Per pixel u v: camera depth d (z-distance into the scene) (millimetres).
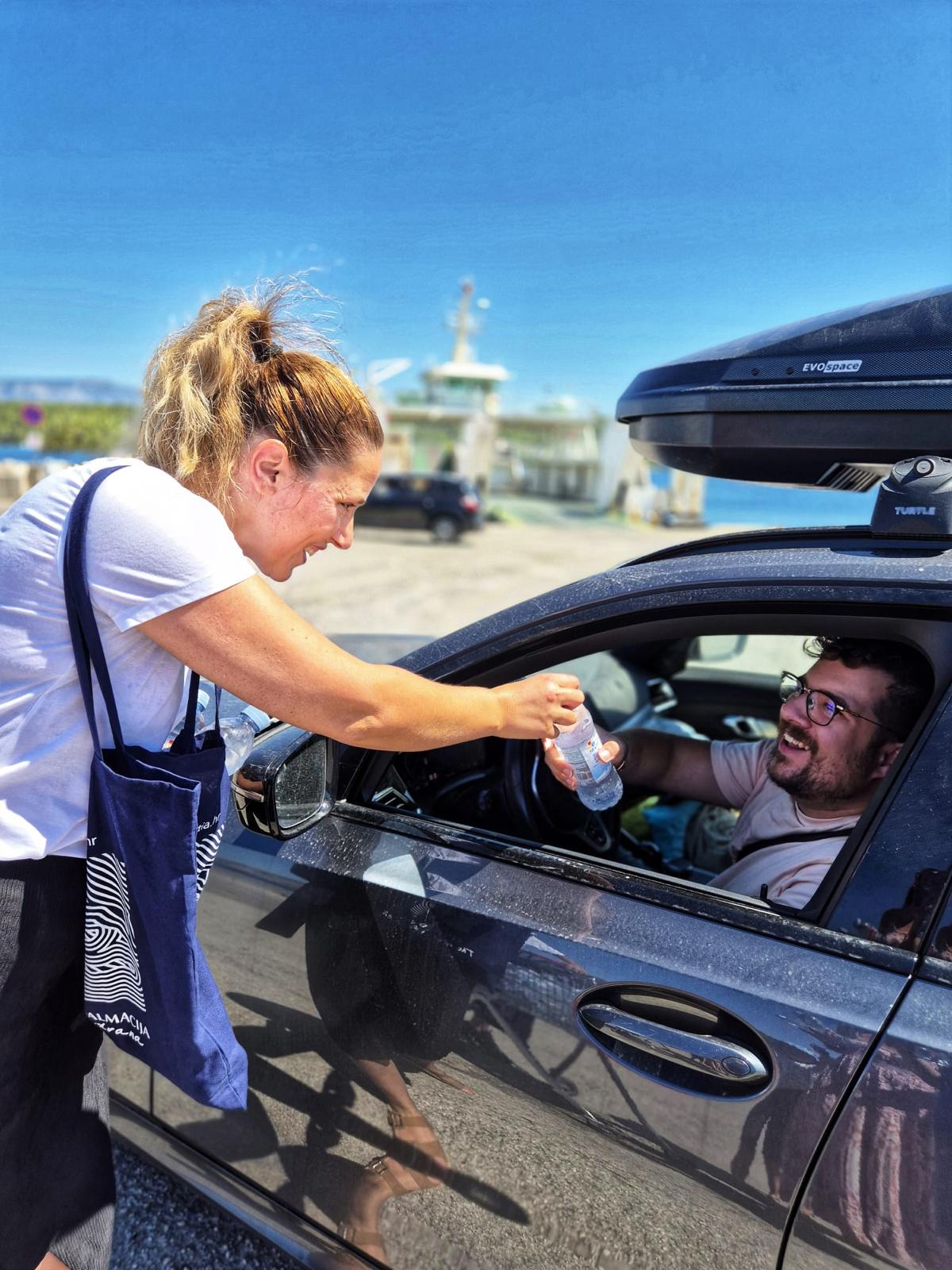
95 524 987
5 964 1088
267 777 1306
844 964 1032
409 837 1376
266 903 1440
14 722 1040
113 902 1094
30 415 36844
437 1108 1291
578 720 1298
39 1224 1220
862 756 1401
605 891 1209
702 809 2059
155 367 1131
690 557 1332
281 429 1077
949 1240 917
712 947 1102
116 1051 1755
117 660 1035
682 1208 1091
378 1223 1414
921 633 1093
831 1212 982
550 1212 1211
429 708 1114
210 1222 1826
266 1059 1485
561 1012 1151
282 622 1029
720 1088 1045
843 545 1267
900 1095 944
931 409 1225
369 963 1324
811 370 1319
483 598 13195
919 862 1021
